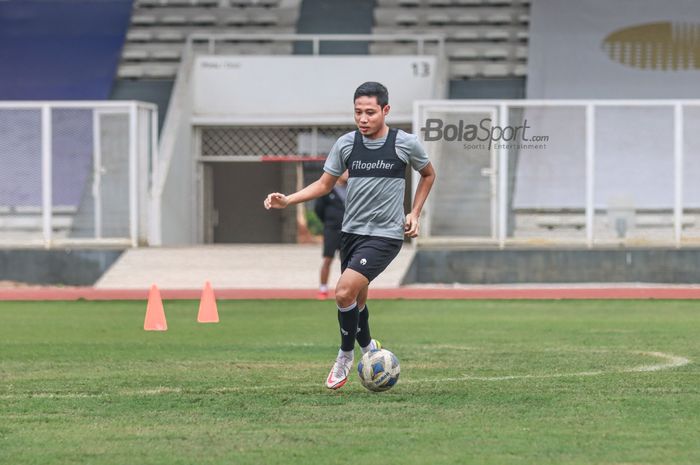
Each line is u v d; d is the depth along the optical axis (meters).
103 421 22.92
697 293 60.72
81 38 109.31
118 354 34.75
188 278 67.69
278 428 22.00
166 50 107.75
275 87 96.00
